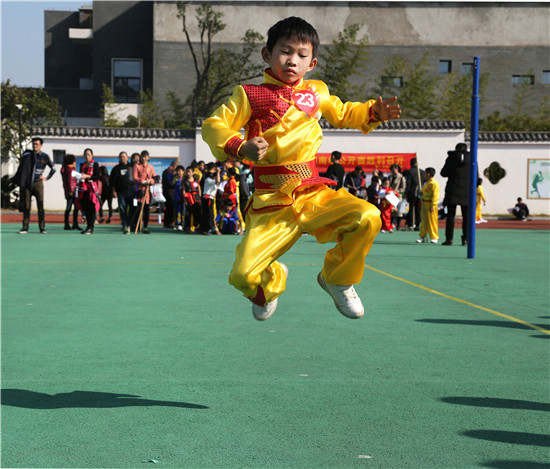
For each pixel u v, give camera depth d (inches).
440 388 163.9
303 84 148.1
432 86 1758.1
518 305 283.4
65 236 647.1
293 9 1791.3
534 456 121.8
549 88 1831.9
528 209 1240.8
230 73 1704.0
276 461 119.6
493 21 1820.9
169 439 130.1
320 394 158.4
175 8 1801.2
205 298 295.1
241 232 714.2
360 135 1232.8
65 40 2183.8
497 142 1290.6
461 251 538.6
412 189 801.6
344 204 139.4
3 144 1338.6
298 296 301.9
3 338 215.6
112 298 293.7
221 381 168.9
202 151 1229.1
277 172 143.5
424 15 1814.7
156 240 616.4
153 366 182.7
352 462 119.1
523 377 173.9
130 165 697.0
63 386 164.4
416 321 247.4
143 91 1930.4
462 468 116.6
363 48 1804.9
